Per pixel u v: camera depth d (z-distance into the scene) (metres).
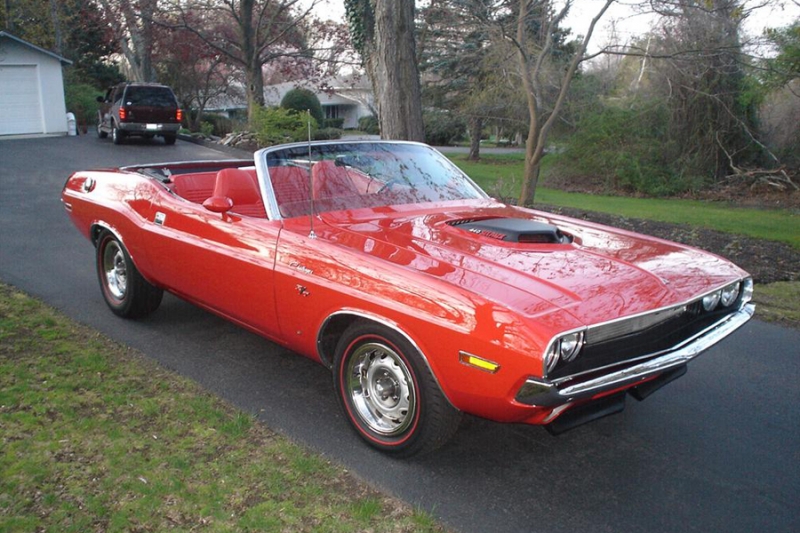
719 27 12.35
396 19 10.98
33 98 24.12
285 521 2.88
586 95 23.31
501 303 2.99
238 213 4.58
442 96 31.28
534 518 3.04
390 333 3.32
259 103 24.92
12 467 3.18
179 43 26.28
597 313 3.00
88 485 3.07
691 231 11.11
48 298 6.02
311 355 3.91
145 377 4.34
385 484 3.26
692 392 4.54
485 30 12.90
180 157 18.42
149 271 5.01
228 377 4.48
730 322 3.70
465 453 3.62
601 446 3.76
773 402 4.39
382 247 3.64
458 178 5.10
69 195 5.90
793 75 14.47
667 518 3.08
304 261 3.74
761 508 3.18
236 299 4.26
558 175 23.17
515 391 2.90
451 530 2.91
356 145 4.83
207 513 2.90
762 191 20.61
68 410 3.78
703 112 20.94
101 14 25.55
